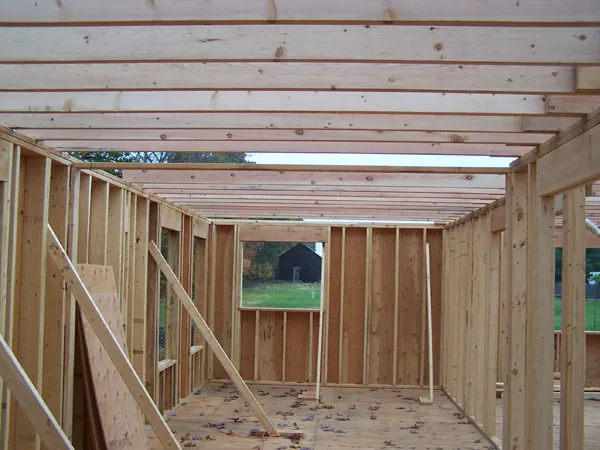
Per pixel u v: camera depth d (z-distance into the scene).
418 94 3.70
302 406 8.15
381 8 2.54
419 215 8.66
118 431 5.07
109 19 2.57
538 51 2.88
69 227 4.95
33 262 4.44
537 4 2.52
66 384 4.80
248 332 9.93
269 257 15.93
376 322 9.82
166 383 7.77
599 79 3.25
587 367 9.81
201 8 2.56
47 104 3.79
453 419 7.54
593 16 2.51
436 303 9.78
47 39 2.99
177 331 8.05
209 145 4.94
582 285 4.11
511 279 5.37
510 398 5.34
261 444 6.23
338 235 9.92
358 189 6.50
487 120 4.13
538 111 3.70
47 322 4.72
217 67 3.32
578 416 4.01
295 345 9.86
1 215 3.99
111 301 5.46
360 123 4.14
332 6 2.55
